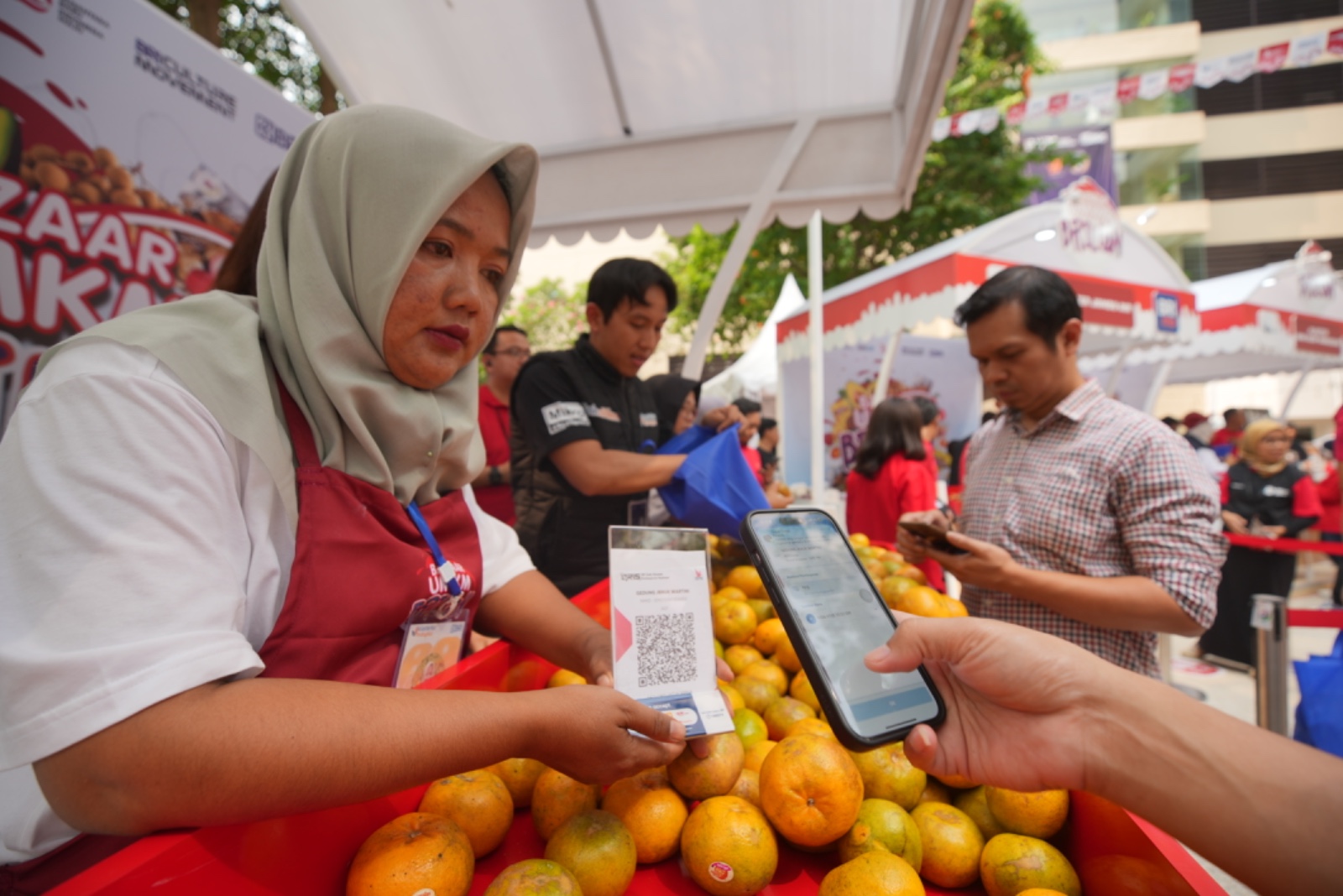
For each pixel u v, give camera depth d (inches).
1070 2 1055.0
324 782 25.7
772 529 42.9
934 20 100.4
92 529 26.0
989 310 78.4
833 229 461.4
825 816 35.4
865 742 35.3
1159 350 275.9
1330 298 299.7
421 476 44.6
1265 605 105.3
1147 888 31.9
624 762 34.6
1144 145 1007.6
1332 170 984.3
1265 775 30.3
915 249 465.1
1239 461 249.6
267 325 39.7
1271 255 995.3
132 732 23.9
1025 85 498.6
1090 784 34.6
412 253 39.0
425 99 141.2
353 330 39.8
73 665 24.0
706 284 559.8
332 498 38.2
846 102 147.8
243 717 25.2
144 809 24.0
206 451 31.0
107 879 21.5
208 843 25.0
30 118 77.0
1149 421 74.1
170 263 94.7
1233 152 1013.2
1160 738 32.8
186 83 97.0
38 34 77.7
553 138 158.7
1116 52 1000.9
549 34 130.4
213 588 29.0
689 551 42.2
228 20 273.7
